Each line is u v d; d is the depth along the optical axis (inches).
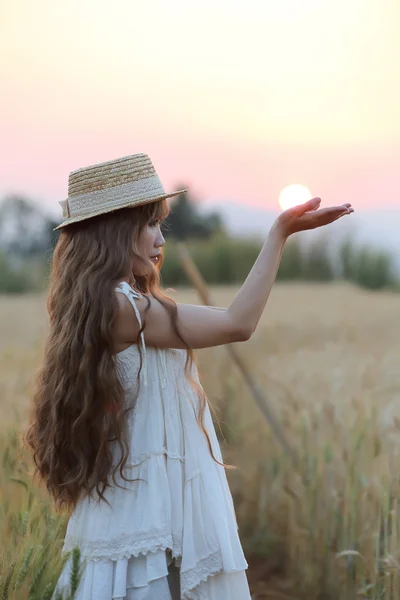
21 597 81.9
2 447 125.4
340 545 132.4
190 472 80.2
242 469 182.7
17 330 412.8
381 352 255.4
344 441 144.8
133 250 81.3
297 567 148.3
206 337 79.0
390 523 114.0
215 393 222.4
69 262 82.6
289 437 179.6
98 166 82.5
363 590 114.6
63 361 79.3
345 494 131.8
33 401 84.7
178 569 80.4
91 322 77.5
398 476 113.3
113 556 77.1
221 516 80.4
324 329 340.8
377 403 162.9
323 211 79.8
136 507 77.8
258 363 245.4
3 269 727.1
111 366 77.5
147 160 83.8
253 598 144.3
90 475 78.2
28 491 100.3
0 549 92.4
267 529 165.9
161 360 80.8
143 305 78.7
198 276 197.3
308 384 208.4
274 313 404.8
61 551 86.3
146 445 78.7
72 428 78.0
